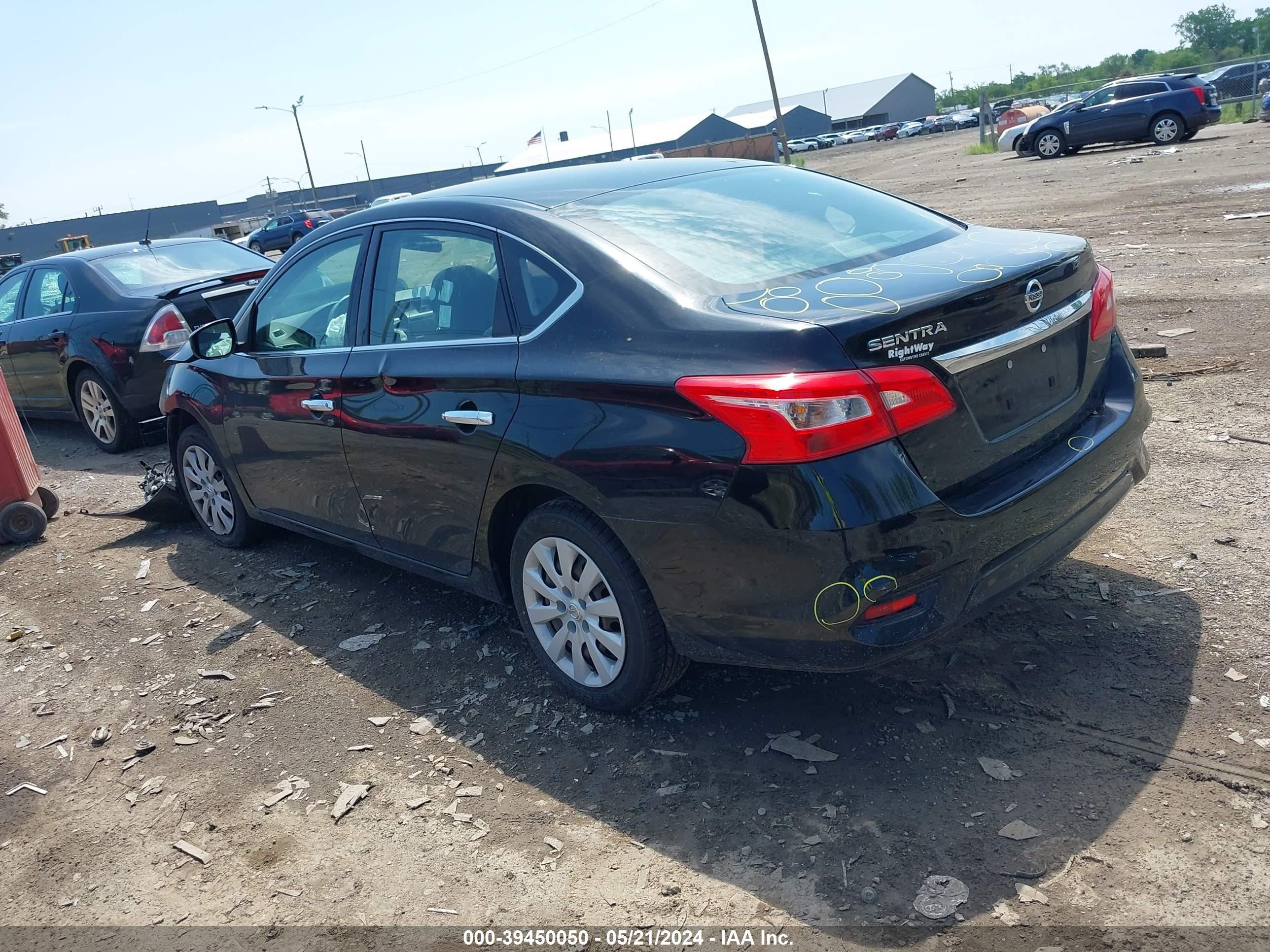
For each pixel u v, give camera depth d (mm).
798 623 2797
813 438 2639
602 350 3105
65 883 3074
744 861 2770
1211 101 22875
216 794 3406
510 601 3846
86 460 8219
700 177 3984
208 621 4742
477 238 3658
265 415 4652
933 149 42594
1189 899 2436
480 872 2881
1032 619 3748
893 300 2783
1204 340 6984
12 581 5566
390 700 3852
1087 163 21531
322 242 4457
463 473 3586
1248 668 3279
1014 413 3035
